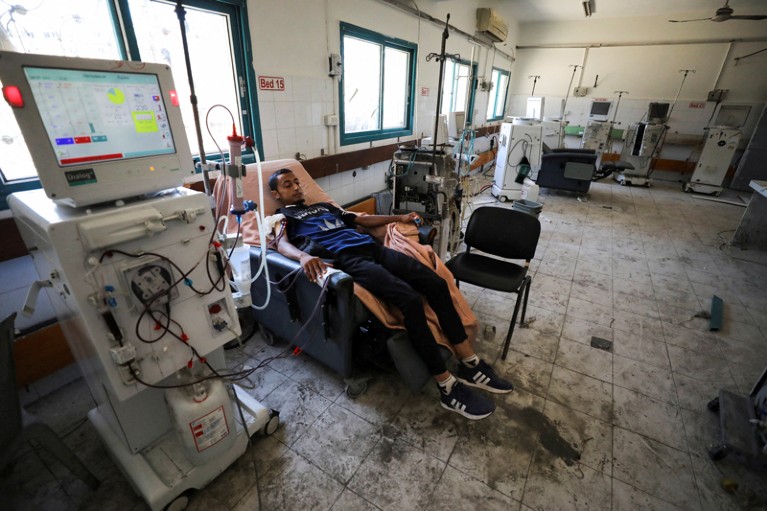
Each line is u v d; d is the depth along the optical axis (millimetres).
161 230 877
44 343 1592
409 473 1310
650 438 1464
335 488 1256
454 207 2916
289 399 1622
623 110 6520
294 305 1602
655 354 1957
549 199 5008
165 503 1112
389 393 1664
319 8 2568
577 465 1349
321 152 2924
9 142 1447
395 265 1698
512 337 2072
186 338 1012
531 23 6828
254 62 2203
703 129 5996
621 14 5953
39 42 1430
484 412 1521
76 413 1551
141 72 847
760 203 3285
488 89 5957
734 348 2014
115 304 848
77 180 790
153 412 1178
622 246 3430
